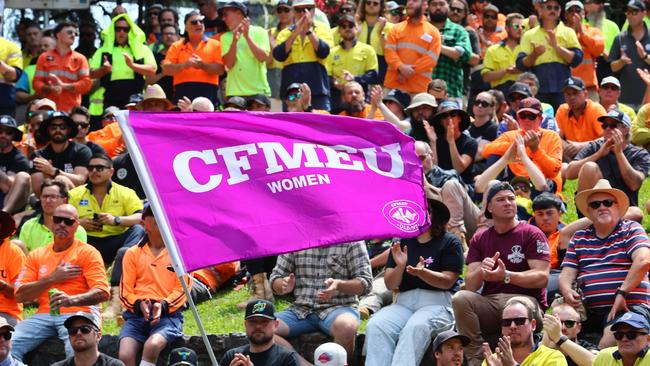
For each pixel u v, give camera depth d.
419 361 34.47
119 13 58.34
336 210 27.34
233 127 27.39
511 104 50.62
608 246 35.44
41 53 58.31
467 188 44.66
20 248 40.72
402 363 34.19
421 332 34.50
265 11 61.38
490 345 34.59
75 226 37.72
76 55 56.69
